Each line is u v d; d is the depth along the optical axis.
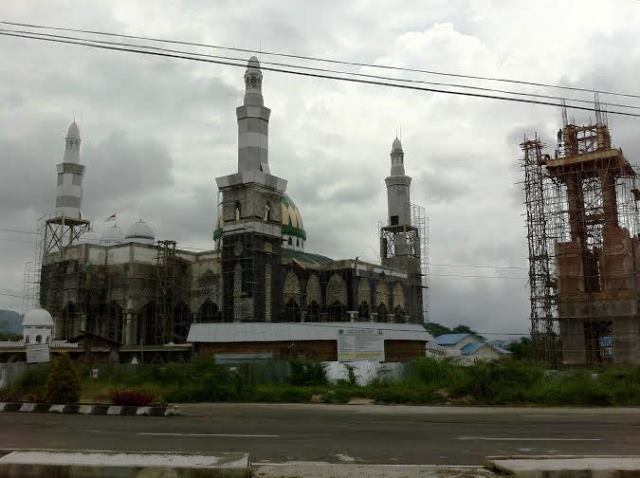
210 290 68.00
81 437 17.48
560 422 22.72
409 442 16.83
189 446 15.77
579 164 64.50
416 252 91.44
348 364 43.81
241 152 67.56
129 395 27.59
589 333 62.09
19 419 23.28
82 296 65.69
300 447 15.84
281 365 42.78
